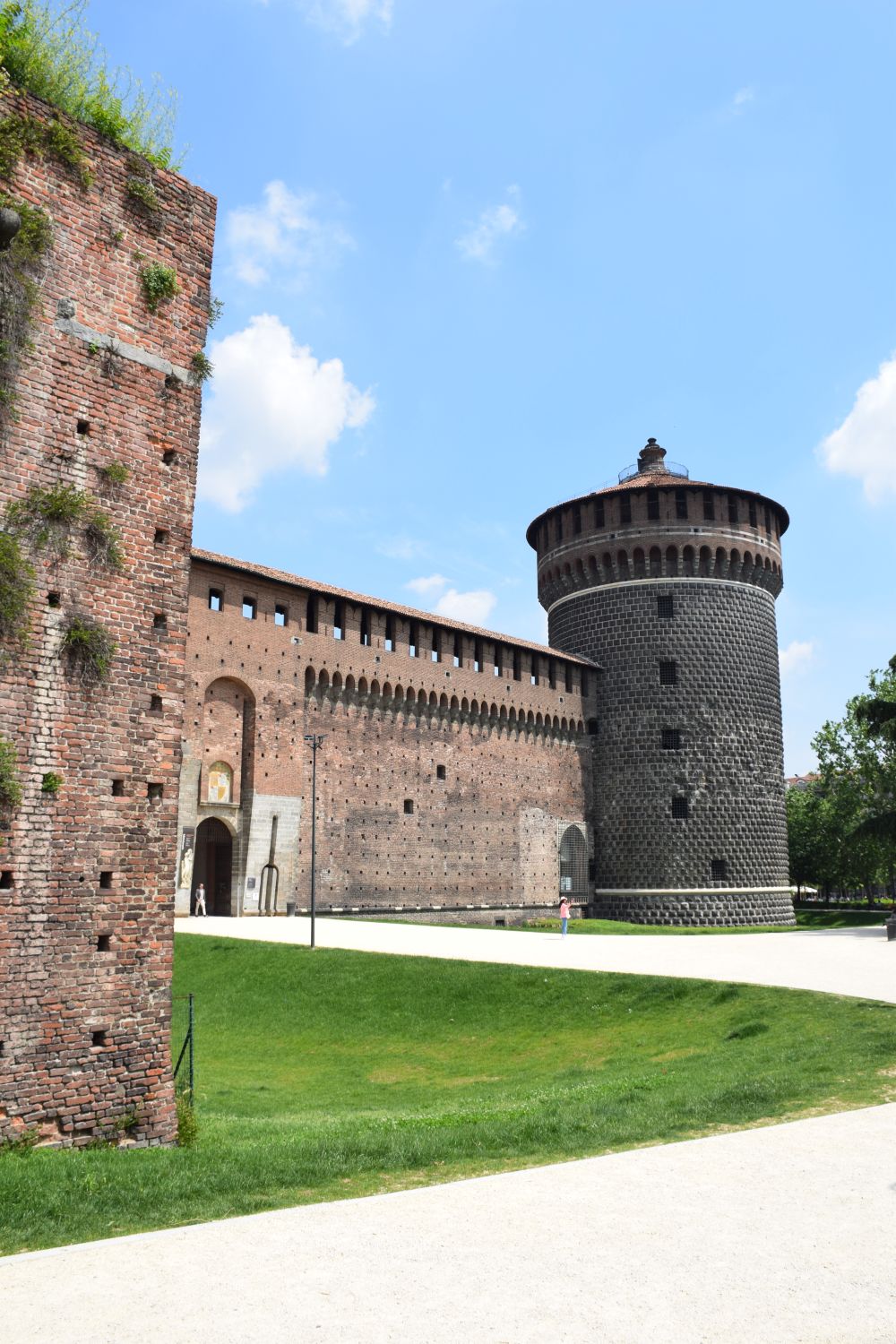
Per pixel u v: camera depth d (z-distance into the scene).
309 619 54.91
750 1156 12.24
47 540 15.30
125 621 16.23
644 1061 25.12
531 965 36.09
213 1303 7.82
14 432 15.17
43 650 15.11
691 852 68.12
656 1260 8.66
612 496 73.44
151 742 16.31
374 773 57.16
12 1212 10.28
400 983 35.06
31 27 16.81
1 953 14.02
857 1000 26.62
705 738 69.62
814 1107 15.32
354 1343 7.11
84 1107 14.63
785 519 77.44
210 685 49.28
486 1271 8.45
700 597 71.38
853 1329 7.32
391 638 59.53
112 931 15.35
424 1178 11.75
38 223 15.64
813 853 94.94
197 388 18.03
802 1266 8.49
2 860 14.20
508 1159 12.69
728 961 36.97
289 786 52.00
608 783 71.25
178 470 17.47
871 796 89.81
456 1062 28.77
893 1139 13.02
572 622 75.38
